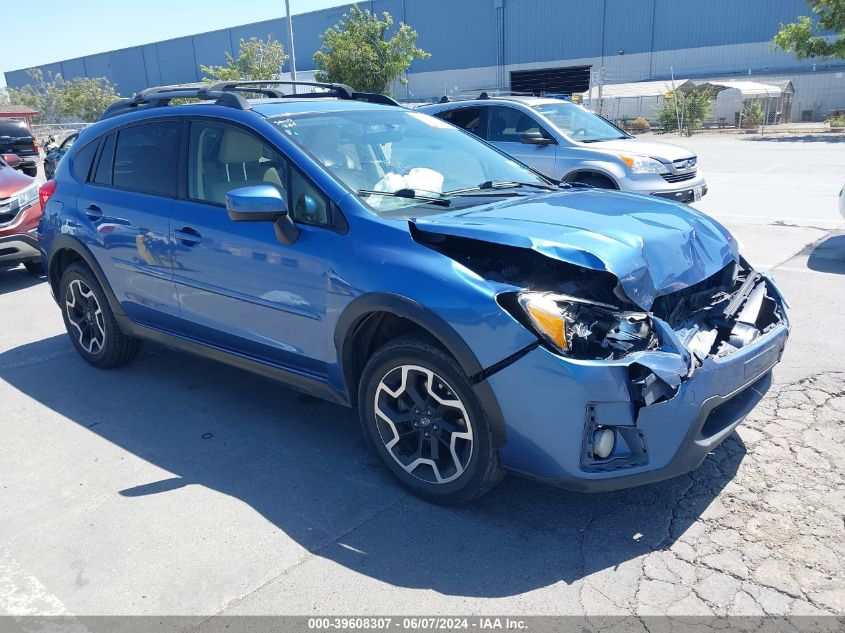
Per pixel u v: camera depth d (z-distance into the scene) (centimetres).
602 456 272
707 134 3080
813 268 683
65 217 484
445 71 4928
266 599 265
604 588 262
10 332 618
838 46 2703
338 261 325
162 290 425
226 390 466
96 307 493
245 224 368
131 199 439
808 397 406
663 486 326
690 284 304
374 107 438
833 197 1105
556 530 299
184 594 269
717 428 291
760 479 327
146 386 477
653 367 258
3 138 2155
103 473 363
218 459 373
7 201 748
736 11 3966
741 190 1224
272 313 362
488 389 281
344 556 288
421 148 412
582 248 281
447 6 4781
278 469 360
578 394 264
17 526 318
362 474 352
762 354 307
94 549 299
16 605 267
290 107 404
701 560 275
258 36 5353
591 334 274
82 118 4388
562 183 430
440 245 311
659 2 4144
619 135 1002
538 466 284
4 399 463
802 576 263
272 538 302
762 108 3547
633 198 381
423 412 313
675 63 4200
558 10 4425
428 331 293
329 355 342
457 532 301
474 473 300
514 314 275
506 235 291
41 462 377
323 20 5028
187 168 411
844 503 305
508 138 975
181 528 312
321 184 343
